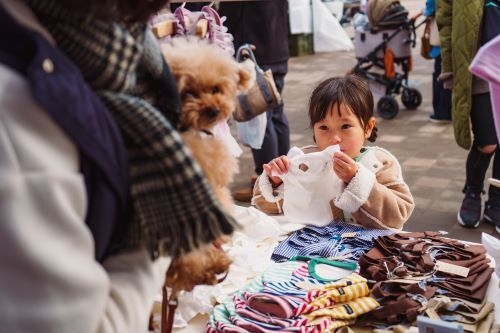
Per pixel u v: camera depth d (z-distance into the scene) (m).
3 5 0.66
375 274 1.38
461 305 1.27
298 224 1.75
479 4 2.74
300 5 8.44
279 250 1.59
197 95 0.87
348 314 1.26
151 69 0.79
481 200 3.37
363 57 5.59
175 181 0.71
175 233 0.72
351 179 1.66
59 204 0.64
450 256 1.46
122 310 0.75
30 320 0.64
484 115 2.93
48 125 0.65
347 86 1.78
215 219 0.72
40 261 0.63
